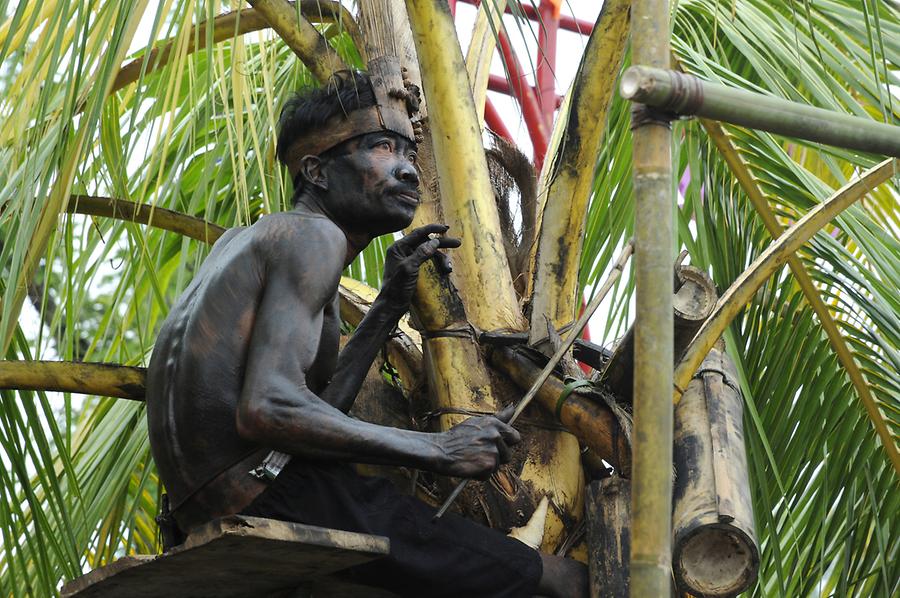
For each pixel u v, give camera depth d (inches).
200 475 198.5
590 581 222.7
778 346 296.0
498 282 244.4
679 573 204.5
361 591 211.5
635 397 147.3
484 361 237.5
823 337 300.7
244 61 251.9
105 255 272.5
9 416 251.0
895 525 294.4
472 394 233.6
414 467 197.9
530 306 244.1
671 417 146.8
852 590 308.5
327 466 199.3
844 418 292.7
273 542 180.4
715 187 310.5
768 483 296.0
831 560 301.6
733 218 310.5
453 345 234.7
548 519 231.1
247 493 196.9
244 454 197.8
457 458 199.2
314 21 265.1
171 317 208.2
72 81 212.4
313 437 191.0
